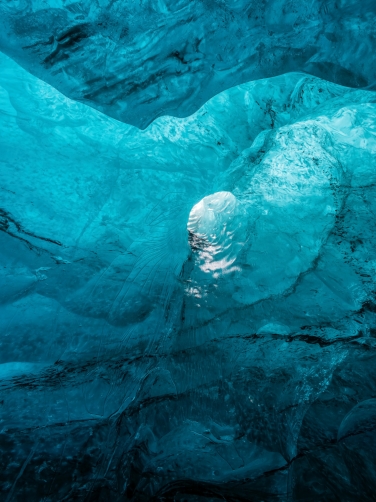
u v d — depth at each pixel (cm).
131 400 114
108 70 138
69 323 133
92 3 122
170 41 135
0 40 126
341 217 158
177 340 131
